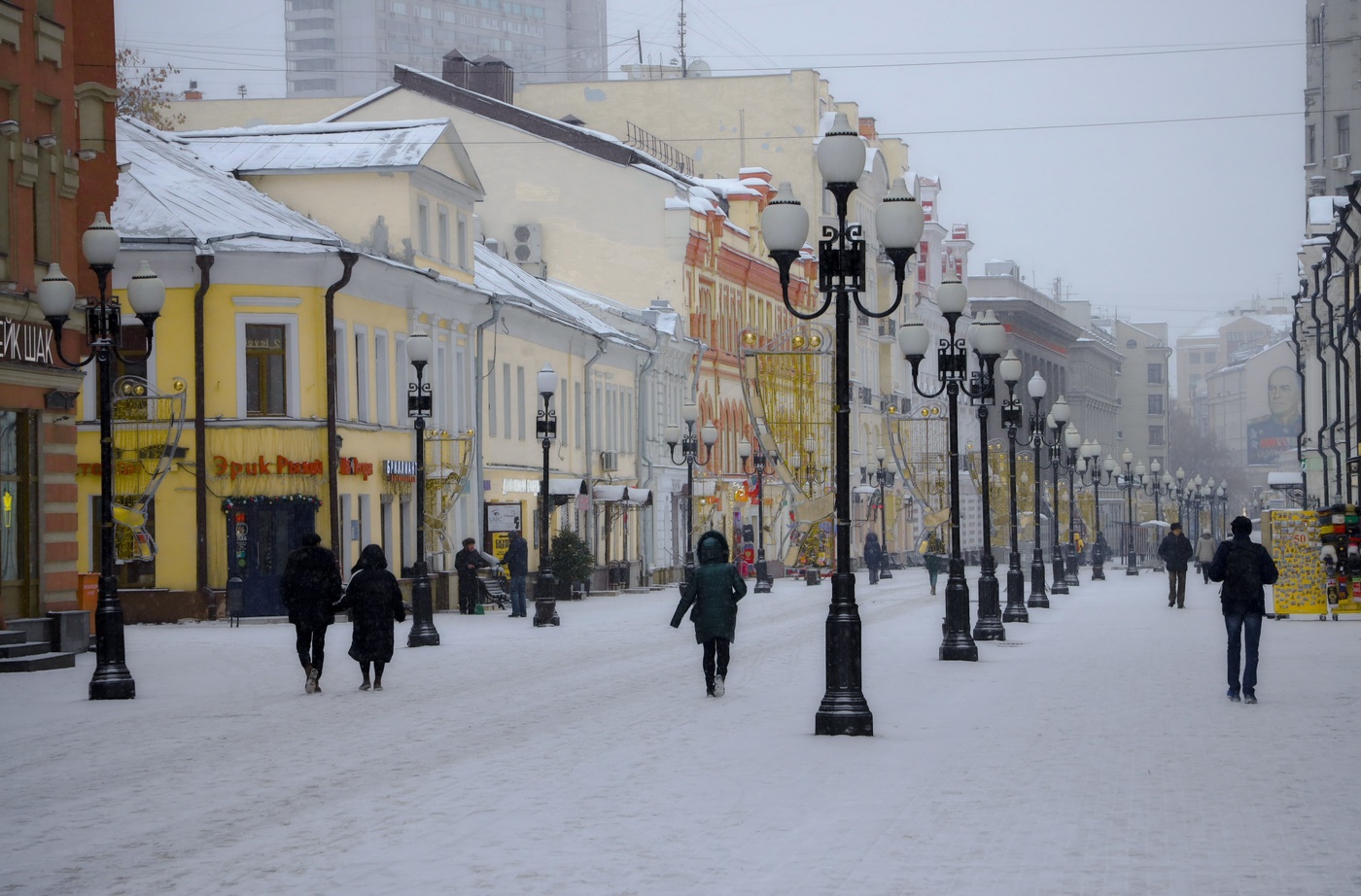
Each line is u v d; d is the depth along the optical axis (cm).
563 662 2995
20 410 3073
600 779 1506
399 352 4884
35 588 3109
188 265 4272
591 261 7844
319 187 5053
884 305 11581
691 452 6431
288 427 4316
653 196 7812
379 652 2430
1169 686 2411
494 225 7875
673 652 3241
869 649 3219
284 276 4353
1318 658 2955
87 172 3328
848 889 1030
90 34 3341
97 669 2362
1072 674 2617
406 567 4897
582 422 6531
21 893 1048
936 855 1140
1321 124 8525
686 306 7925
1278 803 1358
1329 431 7262
